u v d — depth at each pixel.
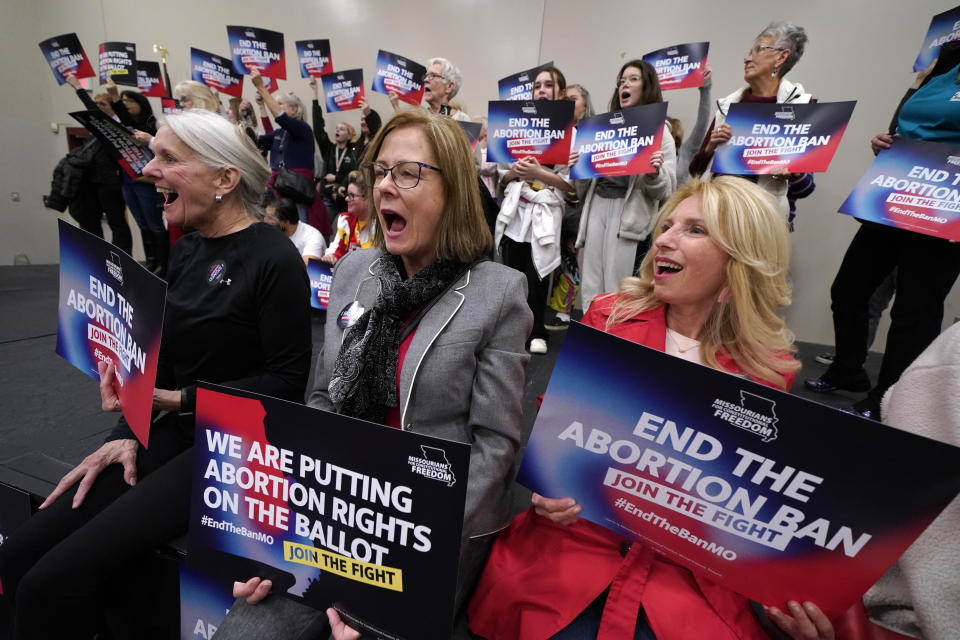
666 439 0.74
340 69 5.36
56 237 6.67
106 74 5.12
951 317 3.32
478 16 4.64
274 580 0.82
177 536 1.07
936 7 3.18
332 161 5.16
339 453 0.71
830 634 0.70
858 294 2.29
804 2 3.52
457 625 1.05
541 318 3.23
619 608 0.86
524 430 2.06
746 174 2.13
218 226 1.28
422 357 0.94
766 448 0.67
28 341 3.10
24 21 6.19
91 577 0.97
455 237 1.00
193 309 1.21
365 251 1.19
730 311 1.01
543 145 2.40
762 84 2.49
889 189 1.82
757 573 0.73
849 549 0.66
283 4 5.40
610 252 2.60
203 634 1.07
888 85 3.37
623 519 0.81
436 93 3.63
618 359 0.74
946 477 0.58
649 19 4.02
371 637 0.79
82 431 2.01
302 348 1.24
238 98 5.13
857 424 0.60
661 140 2.18
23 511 1.32
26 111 6.27
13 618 1.20
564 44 4.37
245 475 0.79
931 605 0.64
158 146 1.17
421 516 0.69
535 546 1.01
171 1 5.81
